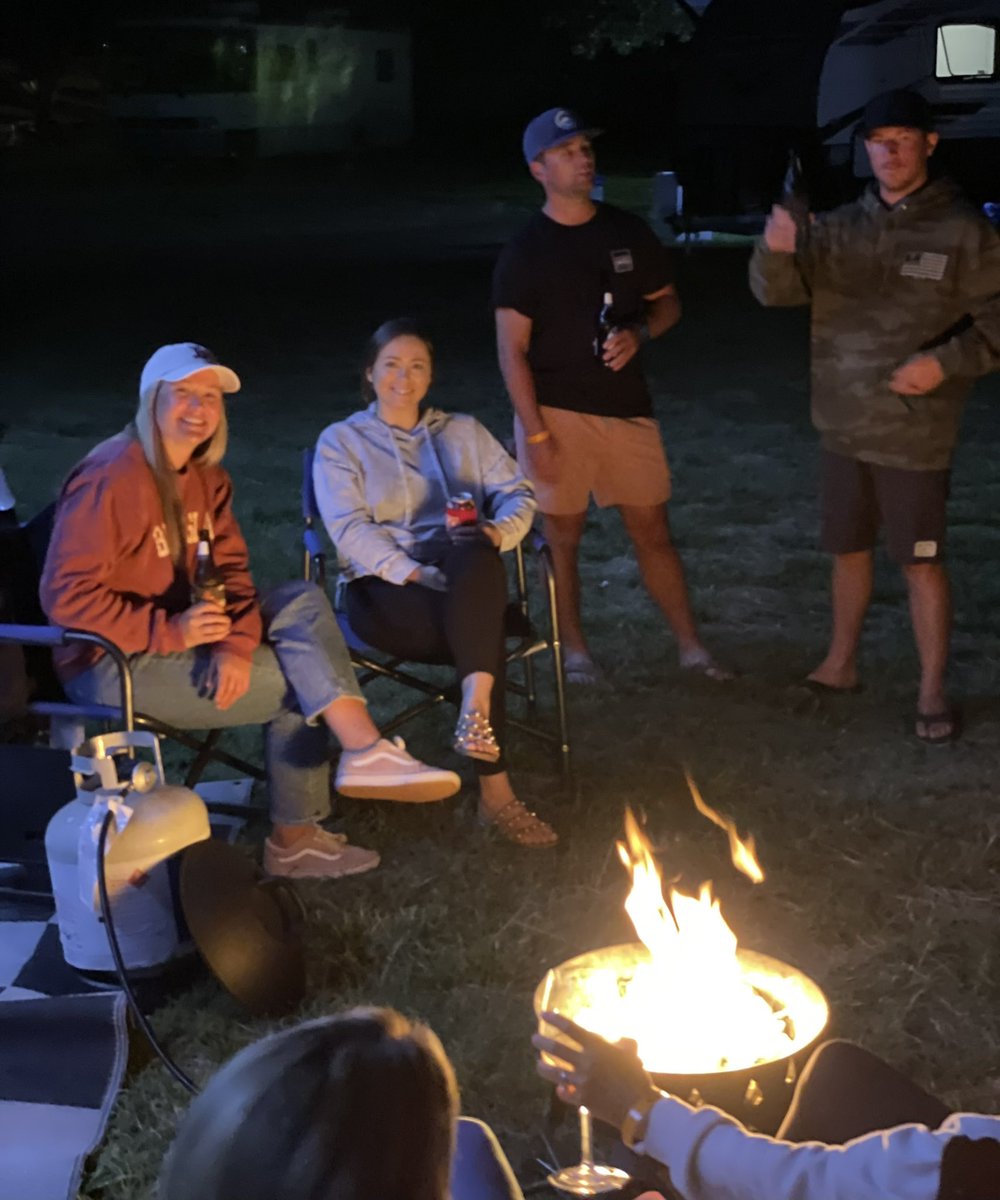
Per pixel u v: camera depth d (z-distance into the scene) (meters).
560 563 5.36
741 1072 2.38
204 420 3.74
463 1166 1.97
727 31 18.56
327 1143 1.21
